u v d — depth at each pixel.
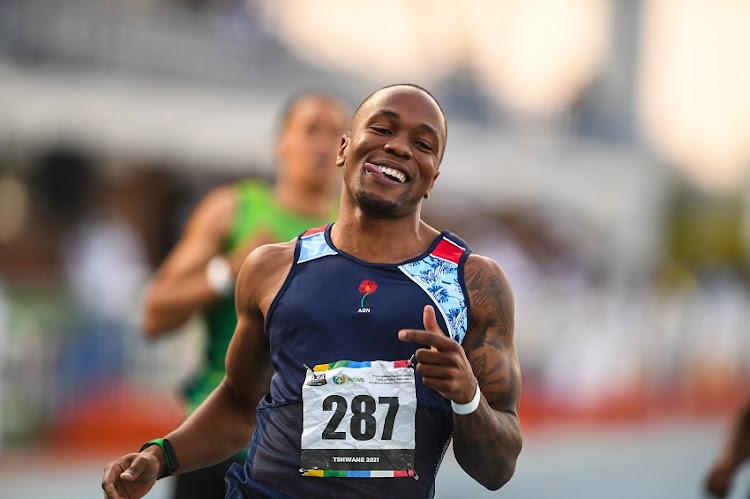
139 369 32.16
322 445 9.60
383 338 9.65
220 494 15.21
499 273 10.06
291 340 9.91
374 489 9.55
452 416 9.80
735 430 15.85
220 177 51.53
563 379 45.66
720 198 113.25
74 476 28.70
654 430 47.88
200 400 16.16
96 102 45.41
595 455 39.69
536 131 63.22
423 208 59.50
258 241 16.52
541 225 64.62
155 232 49.53
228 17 50.12
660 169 71.38
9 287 29.23
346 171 10.15
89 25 45.31
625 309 49.25
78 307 30.97
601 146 66.31
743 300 57.28
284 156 17.16
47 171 45.34
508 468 9.78
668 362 52.25
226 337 16.11
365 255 10.01
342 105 17.31
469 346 9.91
